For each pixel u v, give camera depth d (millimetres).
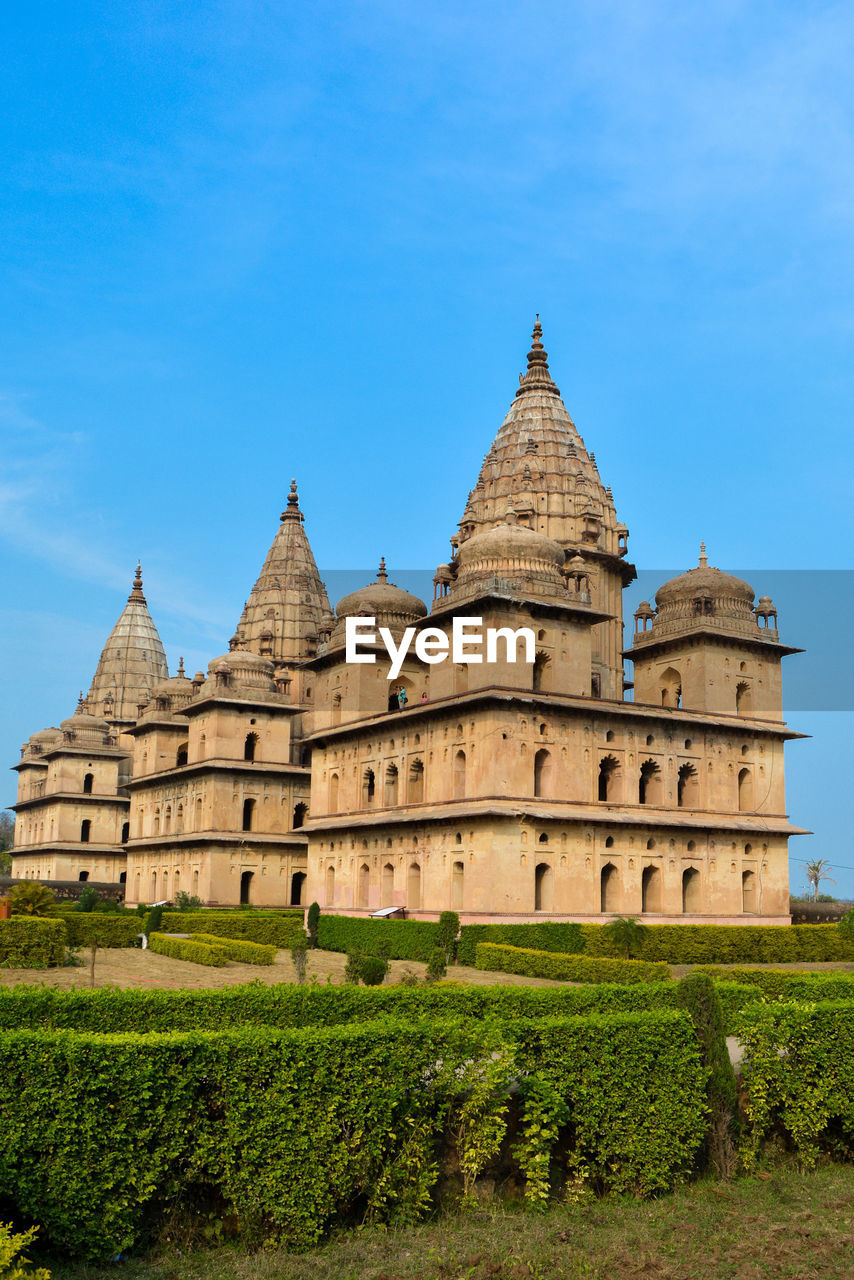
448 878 60750
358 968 39375
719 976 36938
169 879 95375
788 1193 20016
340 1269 16047
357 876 70562
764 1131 21812
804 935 57844
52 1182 15695
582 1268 16391
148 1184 16281
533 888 58094
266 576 109875
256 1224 16828
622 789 64000
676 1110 20156
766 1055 21844
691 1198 19703
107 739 123188
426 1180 17984
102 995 22031
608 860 61688
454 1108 18922
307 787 92688
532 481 76875
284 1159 16750
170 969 48250
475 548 65688
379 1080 17688
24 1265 14508
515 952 47875
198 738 94062
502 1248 16906
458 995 23719
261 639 105562
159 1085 16531
